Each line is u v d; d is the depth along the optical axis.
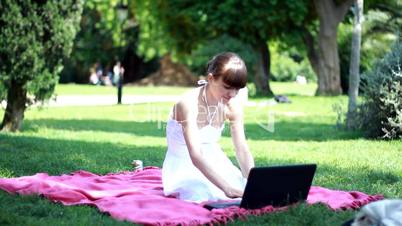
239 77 7.14
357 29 16.23
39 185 7.41
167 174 7.52
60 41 15.38
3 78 15.09
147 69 58.38
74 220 6.24
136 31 53.56
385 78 14.55
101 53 55.59
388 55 14.85
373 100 14.82
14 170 9.59
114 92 38.38
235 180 7.45
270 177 6.59
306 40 34.47
